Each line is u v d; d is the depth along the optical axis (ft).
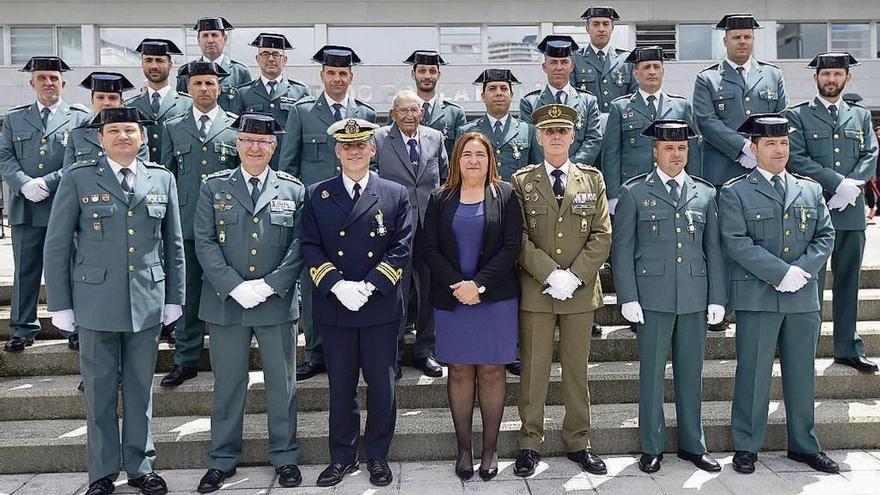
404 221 12.96
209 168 15.52
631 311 12.92
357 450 13.16
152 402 13.89
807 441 13.12
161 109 17.02
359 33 52.65
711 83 16.72
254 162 12.80
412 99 14.99
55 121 16.55
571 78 20.27
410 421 14.16
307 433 13.64
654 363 13.01
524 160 16.94
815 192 13.23
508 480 12.59
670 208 13.10
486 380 12.87
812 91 51.90
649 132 13.55
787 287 12.47
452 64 52.03
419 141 15.39
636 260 13.26
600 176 13.32
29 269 16.24
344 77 16.08
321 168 15.96
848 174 15.23
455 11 52.47
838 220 15.28
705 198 13.37
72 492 12.50
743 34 16.58
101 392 12.17
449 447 13.67
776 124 13.00
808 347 13.03
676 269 12.89
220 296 12.53
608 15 20.35
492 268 12.29
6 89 52.16
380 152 15.25
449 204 12.85
